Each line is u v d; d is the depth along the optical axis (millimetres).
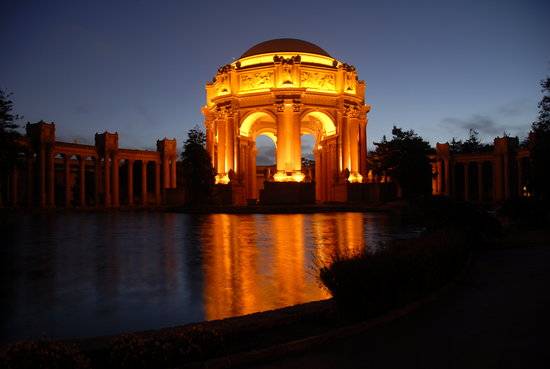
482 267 15789
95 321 10625
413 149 73250
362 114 95312
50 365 5855
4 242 26453
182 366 6719
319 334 8250
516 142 83000
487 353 7312
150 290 13570
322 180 96438
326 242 24938
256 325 8492
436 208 21516
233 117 86875
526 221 33062
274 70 86062
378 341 8148
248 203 85125
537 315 9406
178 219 50219
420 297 10875
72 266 17891
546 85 34844
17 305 11977
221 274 15922
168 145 97188
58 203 93562
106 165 85312
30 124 76000
